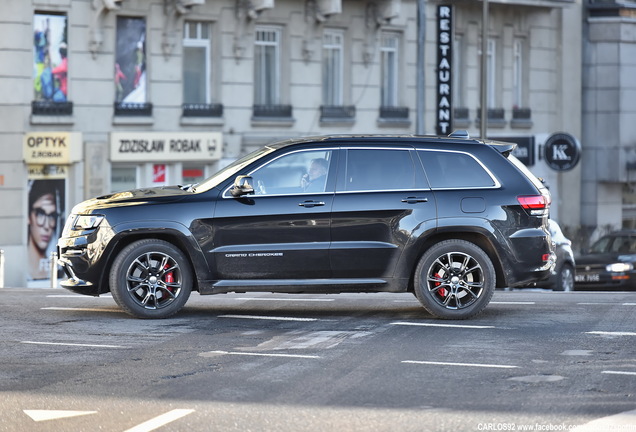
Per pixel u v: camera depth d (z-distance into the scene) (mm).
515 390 12000
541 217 17109
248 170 16984
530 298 20500
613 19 52531
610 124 52875
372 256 16828
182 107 39188
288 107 41719
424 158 17062
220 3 39906
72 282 17000
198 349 14383
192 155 39156
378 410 11094
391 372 12914
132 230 16719
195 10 39312
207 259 16766
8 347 14523
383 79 45156
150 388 12102
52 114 36125
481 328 16078
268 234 16766
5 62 35156
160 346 14602
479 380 12500
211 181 17219
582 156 53312
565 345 14695
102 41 37125
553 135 47188
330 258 16797
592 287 31625
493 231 16891
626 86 52906
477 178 17062
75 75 36781
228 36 40188
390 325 16359
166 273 16969
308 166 16969
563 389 12055
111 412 11047
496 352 14164
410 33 45469
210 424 10570
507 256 16953
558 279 28359
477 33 48250
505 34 49375
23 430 10414
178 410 11109
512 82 49969
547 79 51656
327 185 16922
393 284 16906
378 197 16859
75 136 36438
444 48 45031
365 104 44000
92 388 12125
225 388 12094
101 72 37250
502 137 49250
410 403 11398
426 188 16953
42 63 36188
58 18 36469
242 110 40625
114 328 16062
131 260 16828
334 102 43594
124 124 37750
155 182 38875
